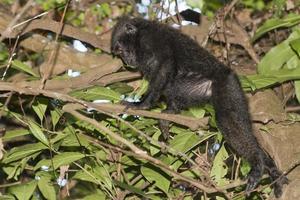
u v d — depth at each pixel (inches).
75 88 442.6
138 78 493.0
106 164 437.7
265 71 467.5
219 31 555.2
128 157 433.1
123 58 486.6
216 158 426.0
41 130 398.3
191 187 443.5
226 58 530.0
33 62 587.8
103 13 691.4
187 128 446.6
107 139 446.0
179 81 470.6
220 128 436.1
